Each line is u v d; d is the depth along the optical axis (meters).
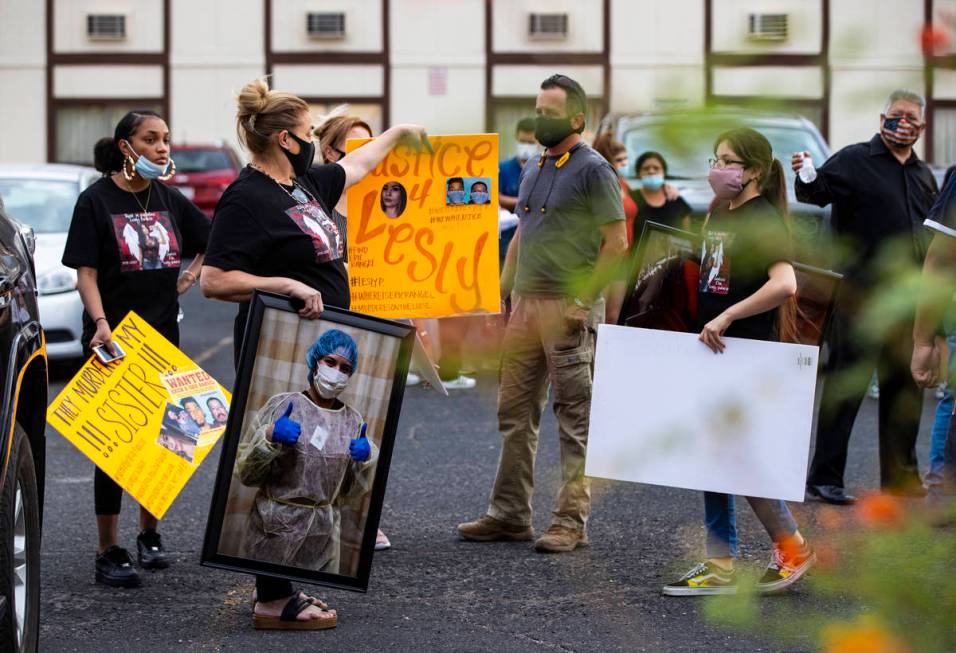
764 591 4.28
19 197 11.10
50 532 5.72
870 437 8.16
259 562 3.98
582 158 4.88
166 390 4.52
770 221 1.50
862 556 1.32
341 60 18.77
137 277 4.88
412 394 9.88
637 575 4.88
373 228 4.76
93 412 4.41
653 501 6.24
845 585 1.35
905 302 1.23
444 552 5.32
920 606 1.21
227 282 4.02
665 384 4.02
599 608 4.42
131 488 4.35
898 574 1.22
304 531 4.00
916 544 1.29
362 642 4.08
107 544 4.86
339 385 3.97
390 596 4.65
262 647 4.02
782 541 4.44
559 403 5.24
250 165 4.16
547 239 4.88
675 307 4.16
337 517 4.02
